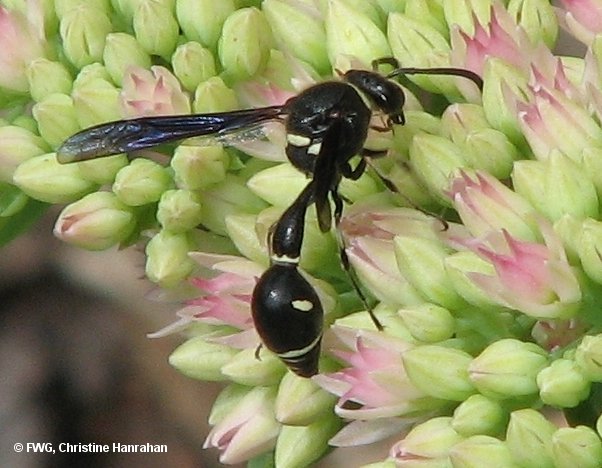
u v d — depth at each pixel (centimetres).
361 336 13
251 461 14
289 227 13
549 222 13
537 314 13
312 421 14
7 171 14
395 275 13
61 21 14
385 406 13
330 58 14
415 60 14
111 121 14
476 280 13
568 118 13
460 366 13
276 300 13
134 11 14
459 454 13
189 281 14
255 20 14
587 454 13
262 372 14
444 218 14
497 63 14
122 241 14
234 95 14
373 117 14
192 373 14
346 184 14
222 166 14
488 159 14
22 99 14
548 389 13
